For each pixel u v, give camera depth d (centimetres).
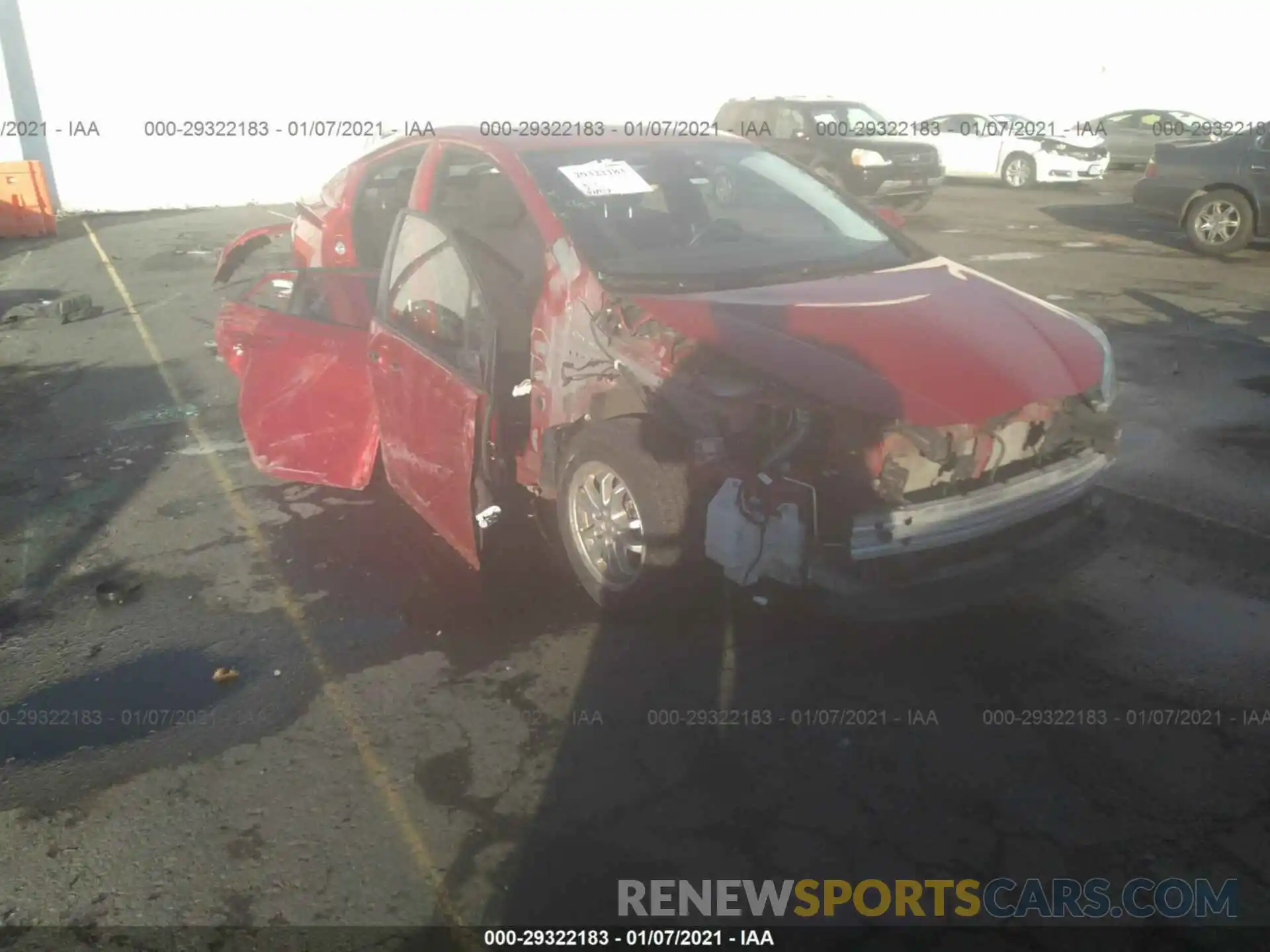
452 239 389
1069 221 1543
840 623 398
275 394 509
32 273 1215
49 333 910
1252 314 903
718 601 408
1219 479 535
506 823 298
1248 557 448
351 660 383
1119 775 315
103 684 372
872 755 325
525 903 269
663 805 304
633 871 280
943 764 320
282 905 270
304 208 659
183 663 384
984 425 347
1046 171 2019
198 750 333
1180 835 291
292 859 285
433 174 503
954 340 359
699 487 359
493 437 397
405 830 296
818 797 307
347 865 283
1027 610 407
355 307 495
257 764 326
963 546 353
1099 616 402
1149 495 516
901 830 294
